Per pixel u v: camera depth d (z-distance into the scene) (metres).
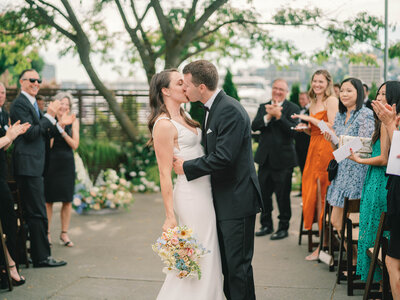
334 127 4.34
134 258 4.96
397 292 3.00
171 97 3.03
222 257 3.15
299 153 6.75
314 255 4.83
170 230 2.87
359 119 4.00
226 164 2.86
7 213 4.12
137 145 10.18
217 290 2.99
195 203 2.99
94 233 6.10
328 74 4.86
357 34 8.37
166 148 2.94
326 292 3.88
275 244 5.46
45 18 9.06
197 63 2.98
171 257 2.85
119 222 6.74
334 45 8.74
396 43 7.70
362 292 3.87
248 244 3.02
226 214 2.99
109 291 3.99
